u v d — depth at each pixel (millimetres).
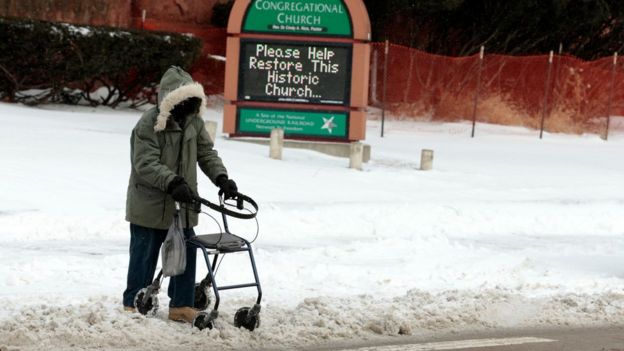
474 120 49562
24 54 41312
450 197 28734
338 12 36188
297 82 36469
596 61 57656
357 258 20234
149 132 13180
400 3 54688
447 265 19641
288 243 21719
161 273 13680
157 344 12562
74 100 45688
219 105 51750
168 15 53250
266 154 34125
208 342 12797
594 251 22828
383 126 47562
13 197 22953
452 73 56406
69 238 20625
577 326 15055
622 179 35812
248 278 17375
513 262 19875
